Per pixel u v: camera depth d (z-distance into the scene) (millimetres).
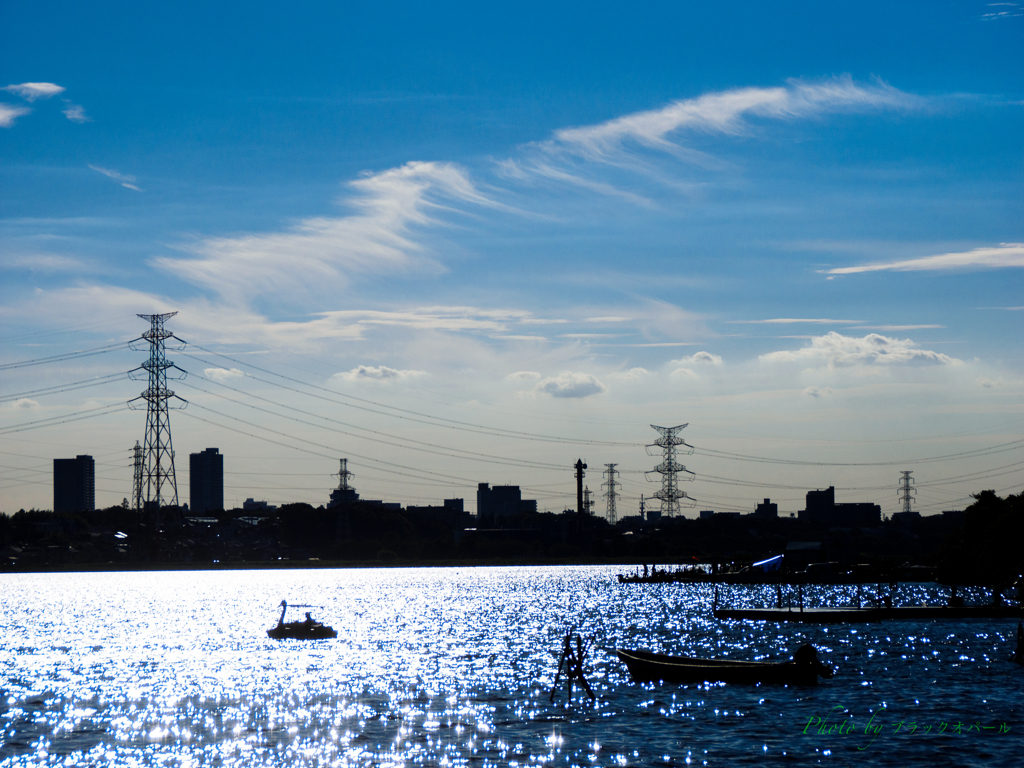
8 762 51750
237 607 197250
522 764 49906
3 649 110562
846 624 118125
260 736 56906
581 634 120938
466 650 102938
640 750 52156
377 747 53781
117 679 81312
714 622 132375
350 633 128250
